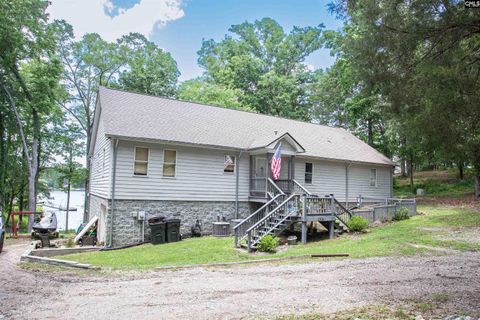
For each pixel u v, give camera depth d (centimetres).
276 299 600
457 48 611
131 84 3128
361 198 2155
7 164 2520
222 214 1678
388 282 714
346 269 853
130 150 1466
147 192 1488
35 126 2398
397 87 727
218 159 1689
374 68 747
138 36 3138
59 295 646
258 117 2191
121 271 877
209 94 3212
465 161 620
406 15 652
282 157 1862
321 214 1402
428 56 645
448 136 576
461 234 1295
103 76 3128
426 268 844
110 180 1408
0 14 1956
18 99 2352
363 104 2770
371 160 2222
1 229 1240
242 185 1755
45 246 1374
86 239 1449
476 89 538
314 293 637
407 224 1570
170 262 1013
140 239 1448
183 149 1591
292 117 3850
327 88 3616
